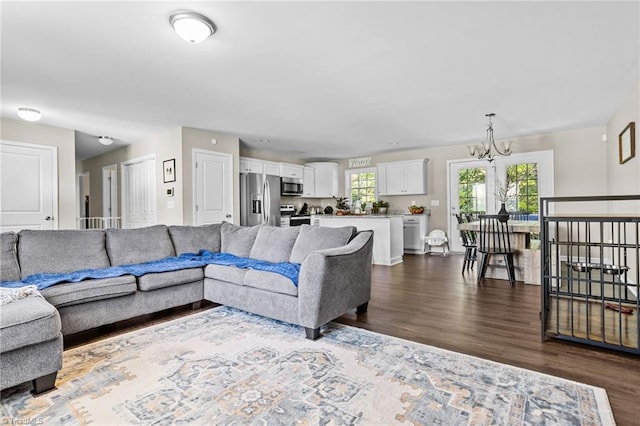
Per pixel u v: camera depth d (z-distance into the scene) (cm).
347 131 545
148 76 314
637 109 338
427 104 404
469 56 279
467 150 657
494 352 216
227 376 188
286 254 334
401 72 311
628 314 262
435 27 233
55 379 180
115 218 595
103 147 643
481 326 263
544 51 271
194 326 269
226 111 428
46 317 174
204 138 534
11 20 219
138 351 222
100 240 316
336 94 369
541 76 322
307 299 241
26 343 167
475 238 480
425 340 237
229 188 570
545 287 245
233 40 249
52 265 281
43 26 227
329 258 245
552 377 183
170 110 421
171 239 370
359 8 210
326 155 794
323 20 223
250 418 151
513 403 159
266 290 275
